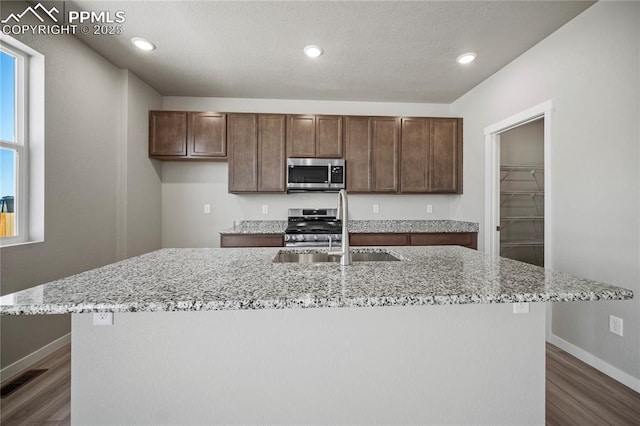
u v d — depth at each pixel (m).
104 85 2.88
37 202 2.22
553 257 2.43
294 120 3.71
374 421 1.25
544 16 2.24
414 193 3.87
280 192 3.75
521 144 4.07
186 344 1.20
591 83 2.12
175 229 3.96
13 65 2.13
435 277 1.20
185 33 2.48
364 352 1.24
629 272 1.89
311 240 3.49
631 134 1.87
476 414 1.27
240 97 3.93
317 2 2.11
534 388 1.28
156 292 1.00
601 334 2.06
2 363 1.96
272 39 2.57
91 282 1.13
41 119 2.22
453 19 2.29
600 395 1.81
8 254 1.98
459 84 3.51
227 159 3.75
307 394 1.23
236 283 1.11
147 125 3.53
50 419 1.60
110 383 1.19
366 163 3.78
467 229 3.58
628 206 1.89
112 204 3.02
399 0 2.09
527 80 2.74
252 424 1.22
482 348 1.27
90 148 2.71
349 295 0.97
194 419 1.21
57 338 2.38
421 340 1.25
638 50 1.83
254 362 1.22
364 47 2.69
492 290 1.02
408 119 3.82
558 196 2.39
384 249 1.99
